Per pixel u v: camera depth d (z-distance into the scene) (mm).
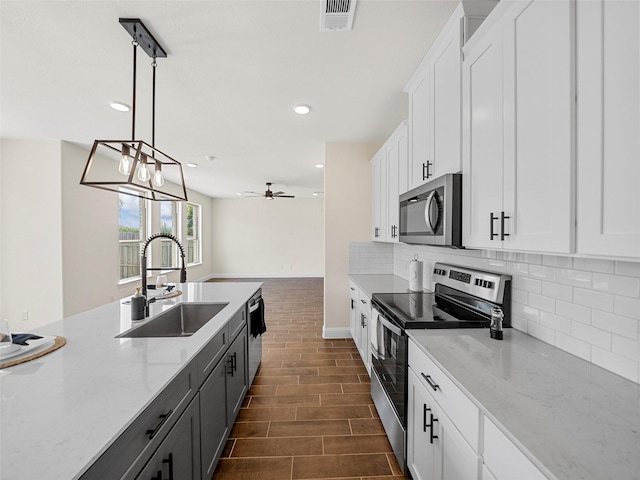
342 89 2293
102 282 4258
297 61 1929
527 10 1013
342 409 2264
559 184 884
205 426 1413
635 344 978
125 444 783
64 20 1541
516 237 1071
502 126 1146
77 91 2318
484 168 1261
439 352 1254
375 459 1763
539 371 1076
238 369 2111
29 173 3533
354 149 3656
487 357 1198
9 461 635
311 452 1821
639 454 667
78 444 689
